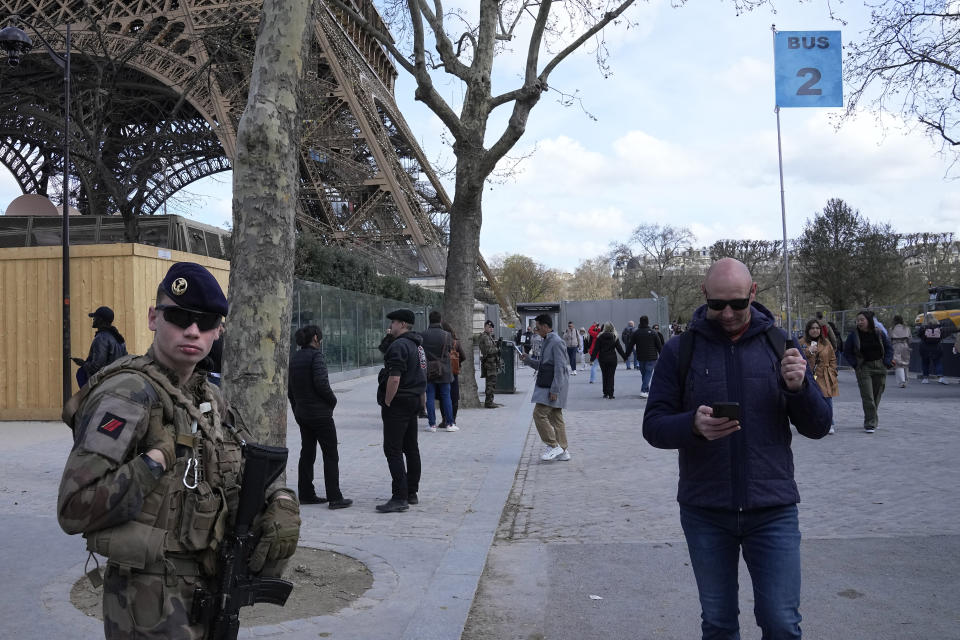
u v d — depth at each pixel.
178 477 2.14
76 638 3.87
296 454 10.83
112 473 1.98
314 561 5.45
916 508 6.81
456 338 14.91
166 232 24.64
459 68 15.72
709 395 3.07
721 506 2.99
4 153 42.56
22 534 5.97
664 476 8.70
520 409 16.48
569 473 9.15
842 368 29.42
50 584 4.73
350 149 38.75
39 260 14.30
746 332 3.12
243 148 4.74
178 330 2.20
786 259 36.22
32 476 8.62
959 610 4.43
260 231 4.71
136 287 14.11
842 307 55.09
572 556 5.75
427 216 44.88
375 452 10.89
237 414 2.50
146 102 32.59
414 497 7.46
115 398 2.06
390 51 15.29
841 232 53.91
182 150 27.16
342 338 25.02
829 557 5.49
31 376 14.26
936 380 22.08
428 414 13.22
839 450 9.98
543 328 9.95
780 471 3.00
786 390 2.96
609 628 4.33
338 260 29.17
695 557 3.09
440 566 5.33
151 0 31.75
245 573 2.26
